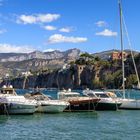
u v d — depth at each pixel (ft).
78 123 156.66
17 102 179.73
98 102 206.90
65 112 199.31
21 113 181.98
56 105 192.95
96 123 157.28
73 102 200.44
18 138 116.26
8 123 154.20
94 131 132.26
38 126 146.00
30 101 183.42
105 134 124.88
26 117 175.63
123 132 130.11
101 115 190.29
